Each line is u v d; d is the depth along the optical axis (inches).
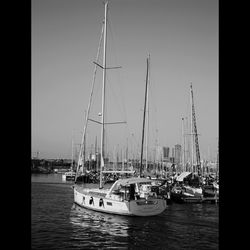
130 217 882.1
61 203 1306.6
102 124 1106.1
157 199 891.4
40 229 762.2
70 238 669.3
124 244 620.7
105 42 1127.0
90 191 1077.1
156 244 623.5
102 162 1087.0
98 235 697.0
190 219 884.6
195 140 1763.0
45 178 3590.1
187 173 1667.1
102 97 1111.6
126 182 898.7
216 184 1428.4
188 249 586.6
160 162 2185.0
